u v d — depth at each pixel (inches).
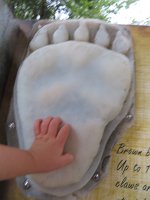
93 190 15.0
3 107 16.7
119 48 17.0
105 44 17.0
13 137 15.8
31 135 14.9
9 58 18.0
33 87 15.8
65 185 14.7
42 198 14.9
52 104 15.4
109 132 15.7
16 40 18.6
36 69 16.1
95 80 15.9
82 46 16.5
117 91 15.7
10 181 15.4
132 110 16.1
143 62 17.2
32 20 19.2
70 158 14.3
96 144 14.9
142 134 15.8
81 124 15.0
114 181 15.2
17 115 15.8
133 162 15.4
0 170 13.2
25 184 15.1
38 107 15.4
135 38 17.8
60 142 14.3
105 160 15.4
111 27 17.7
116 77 15.9
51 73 16.1
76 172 14.6
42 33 17.6
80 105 15.4
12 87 17.2
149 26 18.0
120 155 15.5
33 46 17.5
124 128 15.9
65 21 17.8
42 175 14.5
